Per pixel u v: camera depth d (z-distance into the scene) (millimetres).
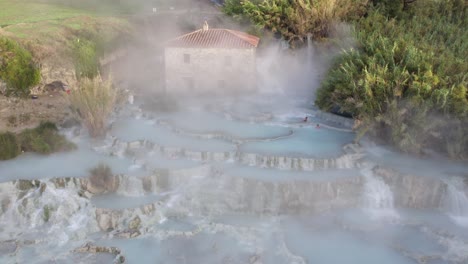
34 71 54969
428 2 69562
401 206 39406
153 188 39562
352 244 34562
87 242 34438
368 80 45000
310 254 33469
